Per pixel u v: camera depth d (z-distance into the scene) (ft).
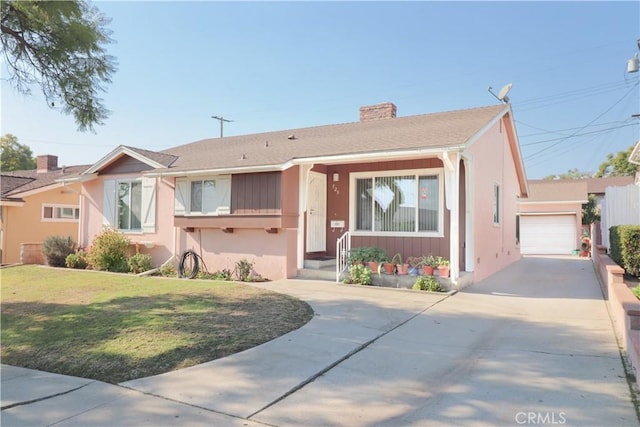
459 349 16.92
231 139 55.42
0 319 24.17
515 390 12.74
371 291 29.58
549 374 13.96
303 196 36.40
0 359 17.74
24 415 11.69
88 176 49.73
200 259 41.09
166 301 26.05
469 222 33.63
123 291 30.42
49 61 24.89
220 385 13.55
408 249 36.29
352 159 32.58
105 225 48.91
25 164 121.08
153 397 12.80
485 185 38.22
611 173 129.90
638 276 30.66
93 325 21.20
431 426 10.67
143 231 45.80
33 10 21.95
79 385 14.06
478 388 12.98
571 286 32.60
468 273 32.83
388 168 37.60
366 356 16.16
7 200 58.49
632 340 13.82
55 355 17.43
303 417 11.31
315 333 19.19
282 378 14.01
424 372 14.47
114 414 11.67
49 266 48.88
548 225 75.36
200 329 19.61
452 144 28.66
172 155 49.37
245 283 33.81
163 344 17.54
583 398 12.03
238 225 37.42
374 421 11.02
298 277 36.29
